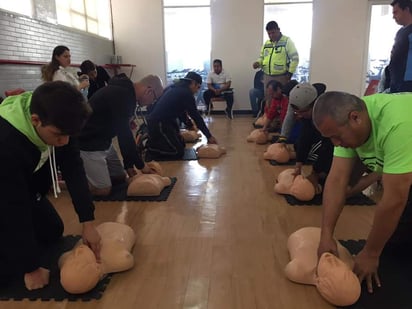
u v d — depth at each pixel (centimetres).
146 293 154
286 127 355
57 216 199
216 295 153
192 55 780
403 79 259
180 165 356
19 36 409
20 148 139
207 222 223
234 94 766
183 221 225
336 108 128
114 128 266
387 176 128
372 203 246
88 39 630
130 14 745
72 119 127
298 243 174
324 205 158
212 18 738
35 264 154
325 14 724
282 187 267
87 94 511
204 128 394
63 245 195
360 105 130
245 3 729
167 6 750
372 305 142
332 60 742
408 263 169
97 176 262
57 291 155
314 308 143
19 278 164
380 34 738
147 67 767
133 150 276
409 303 143
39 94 126
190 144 457
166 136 374
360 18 721
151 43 756
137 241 200
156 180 275
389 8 721
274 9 741
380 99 136
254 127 587
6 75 382
